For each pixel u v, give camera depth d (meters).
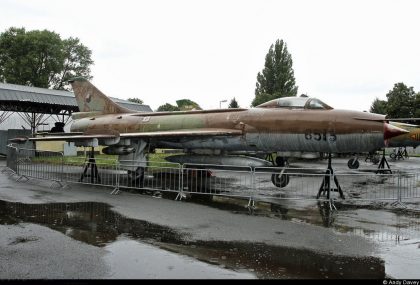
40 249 5.48
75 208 8.59
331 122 10.69
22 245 5.66
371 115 10.54
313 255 5.36
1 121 33.38
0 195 10.16
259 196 10.64
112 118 16.80
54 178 13.72
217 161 12.78
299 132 11.20
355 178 16.17
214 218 7.71
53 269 4.70
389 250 5.61
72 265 4.84
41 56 53.28
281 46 58.91
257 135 12.09
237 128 12.54
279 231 6.70
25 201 9.34
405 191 12.18
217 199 10.03
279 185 11.18
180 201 9.67
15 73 51.28
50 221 7.26
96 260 5.03
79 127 18.02
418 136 22.05
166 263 4.96
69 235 6.27
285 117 11.58
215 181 14.02
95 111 18.44
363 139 10.32
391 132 10.05
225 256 5.28
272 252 5.48
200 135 12.27
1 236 6.15
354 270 4.78
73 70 61.66
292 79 58.88
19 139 13.88
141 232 6.54
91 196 10.27
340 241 6.08
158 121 14.82
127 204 9.17
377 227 7.03
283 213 8.28
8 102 28.14
